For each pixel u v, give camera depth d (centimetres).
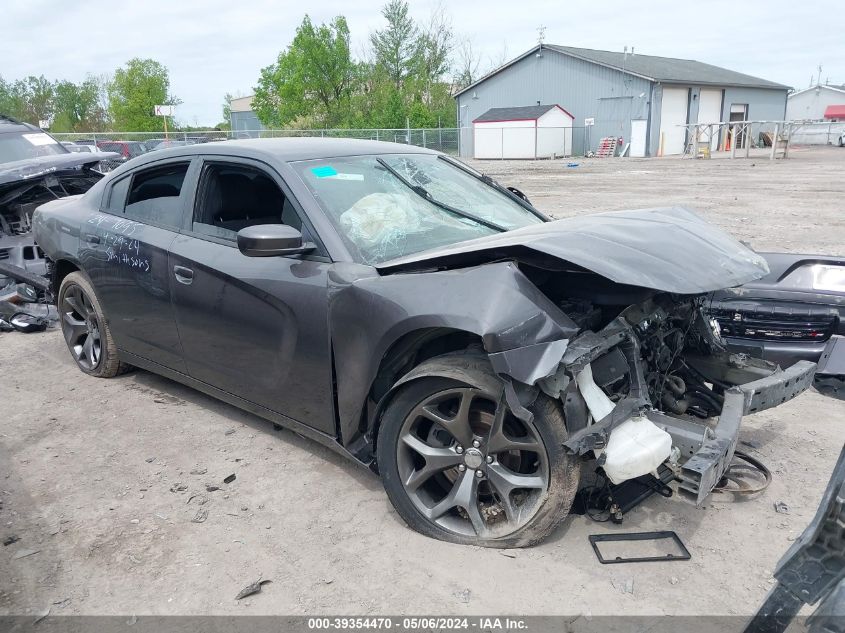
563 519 256
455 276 258
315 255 303
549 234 270
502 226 348
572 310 278
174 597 250
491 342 234
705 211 1288
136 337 413
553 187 1966
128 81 5766
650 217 313
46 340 579
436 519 276
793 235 979
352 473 338
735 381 338
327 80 5297
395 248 308
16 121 972
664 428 253
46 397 446
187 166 379
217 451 364
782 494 308
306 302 298
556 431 245
